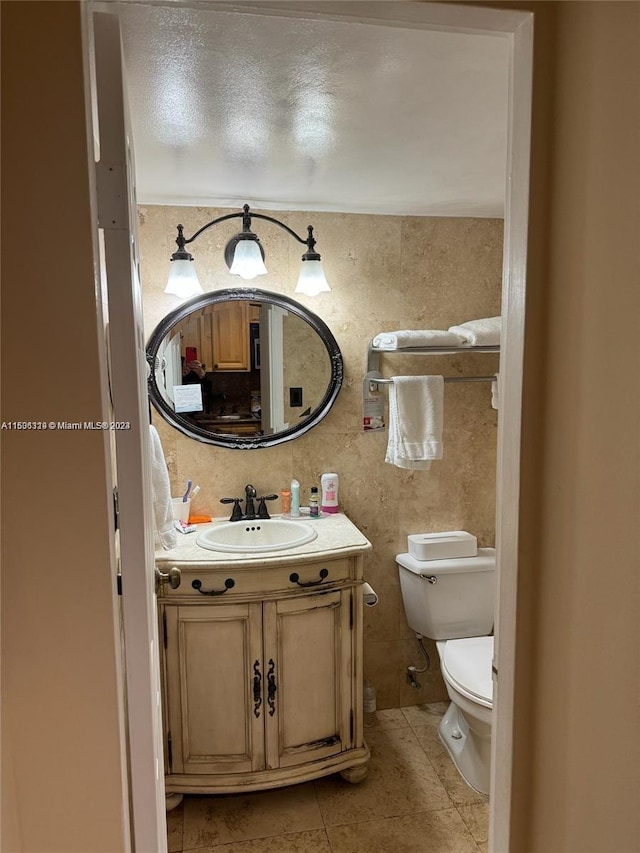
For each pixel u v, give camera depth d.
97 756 0.83
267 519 2.26
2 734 0.79
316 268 2.15
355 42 1.10
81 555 0.80
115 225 0.88
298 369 2.29
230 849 1.81
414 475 2.48
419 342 2.17
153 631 1.15
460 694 1.94
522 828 1.03
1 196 0.74
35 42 0.73
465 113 1.42
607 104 0.84
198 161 1.73
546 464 0.95
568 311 0.90
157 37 1.07
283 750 1.97
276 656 1.93
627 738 0.88
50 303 0.77
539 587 0.97
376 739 2.35
